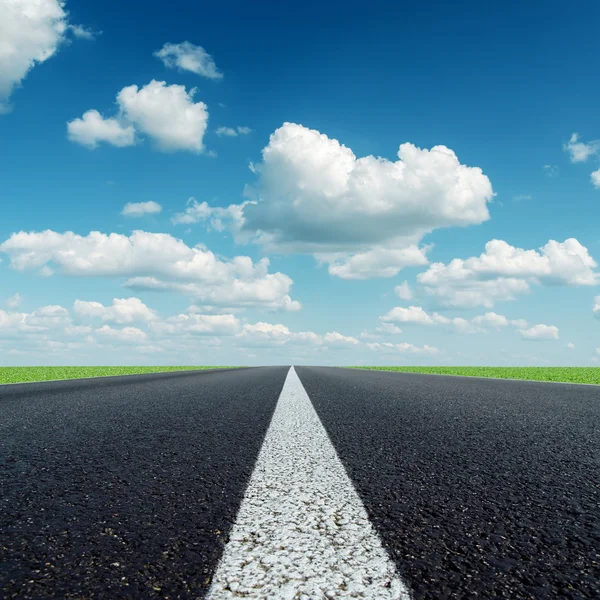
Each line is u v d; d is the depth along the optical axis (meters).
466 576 1.31
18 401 6.37
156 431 3.89
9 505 1.93
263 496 2.08
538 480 2.39
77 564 1.37
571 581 1.29
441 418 4.83
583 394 8.27
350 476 2.46
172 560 1.40
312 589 1.22
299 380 12.35
